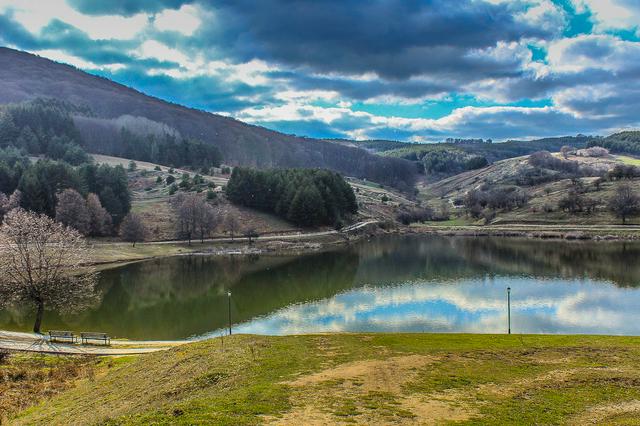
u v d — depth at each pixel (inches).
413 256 5290.4
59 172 6141.7
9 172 6245.1
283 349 1529.3
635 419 914.7
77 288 2795.3
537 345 1592.0
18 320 2768.2
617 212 7066.9
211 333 2495.1
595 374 1234.6
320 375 1224.2
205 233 6466.5
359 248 6195.9
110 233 6097.4
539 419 927.0
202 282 4028.1
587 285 3435.0
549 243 6117.1
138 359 1656.0
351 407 976.3
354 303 3078.2
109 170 6919.3
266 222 7308.1
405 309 2878.9
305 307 3026.6
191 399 1077.8
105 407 1178.6
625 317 2593.5
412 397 1051.9
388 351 1498.5
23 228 2498.8
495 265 4456.2
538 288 3363.7
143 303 3270.2
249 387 1129.4
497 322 2551.7
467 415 944.3
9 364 1676.9
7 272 2250.2
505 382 1171.3
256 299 3334.2
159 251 5654.5
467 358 1407.5
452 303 2989.7
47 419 1160.8
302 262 5078.7
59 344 2004.2
